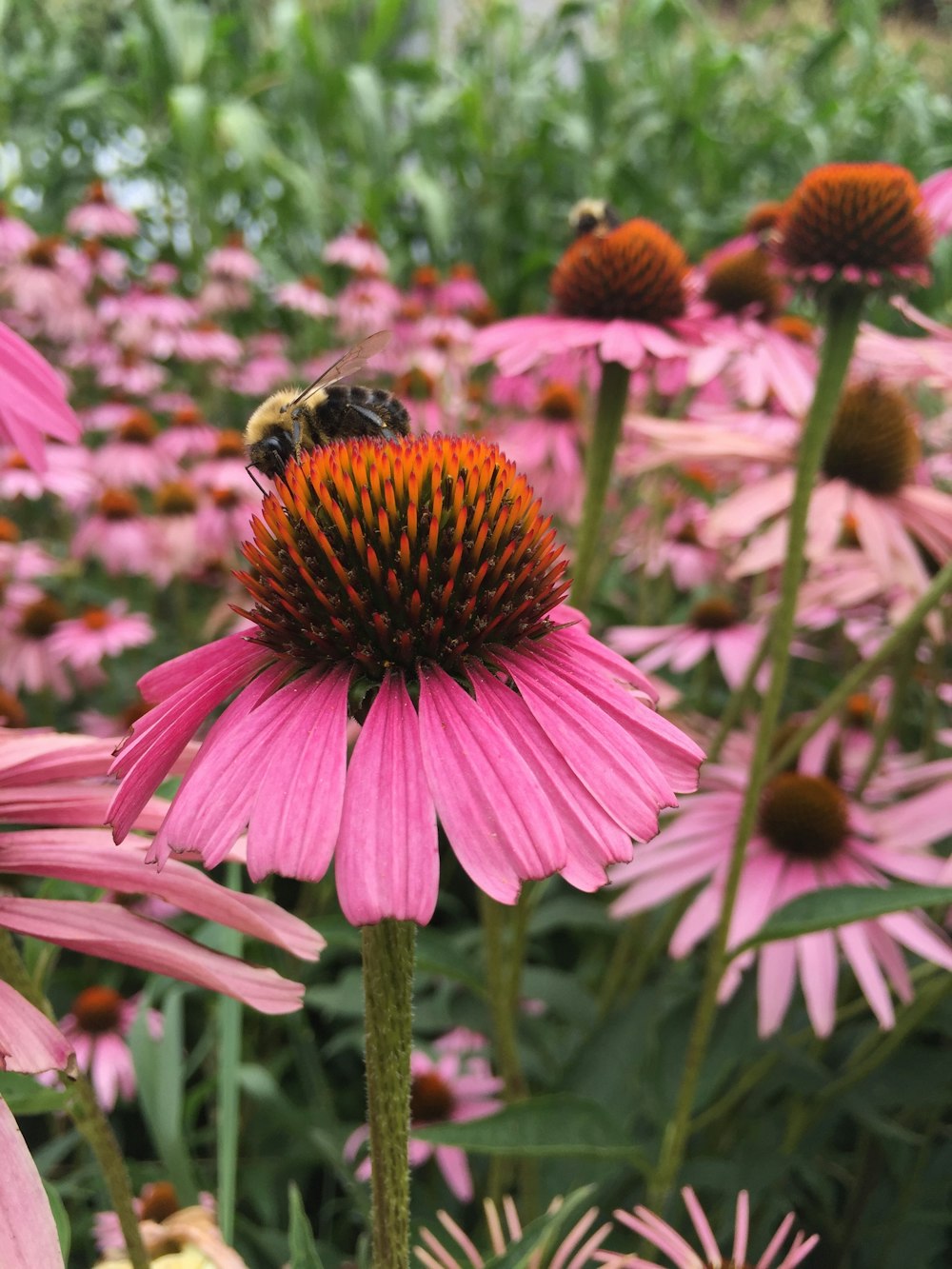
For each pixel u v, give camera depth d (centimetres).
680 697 34
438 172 91
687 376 35
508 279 93
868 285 20
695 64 93
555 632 12
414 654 11
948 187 23
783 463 29
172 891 12
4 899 11
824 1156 27
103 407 61
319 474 12
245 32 108
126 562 48
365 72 87
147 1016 21
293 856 9
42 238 75
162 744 11
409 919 9
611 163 87
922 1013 23
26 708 46
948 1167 26
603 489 24
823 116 90
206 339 67
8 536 46
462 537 11
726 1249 24
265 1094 25
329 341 75
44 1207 9
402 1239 11
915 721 36
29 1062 10
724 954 20
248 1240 26
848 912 18
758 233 40
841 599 31
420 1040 33
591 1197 25
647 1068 24
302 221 88
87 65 105
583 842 10
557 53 98
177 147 88
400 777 10
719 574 42
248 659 11
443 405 51
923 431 41
